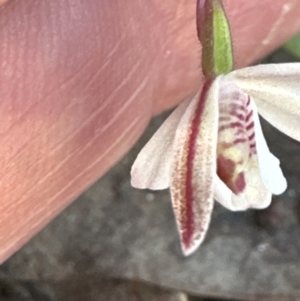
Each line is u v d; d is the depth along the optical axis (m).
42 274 0.07
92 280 0.07
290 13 0.05
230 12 0.05
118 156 0.05
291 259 0.07
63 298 0.08
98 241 0.07
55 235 0.07
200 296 0.08
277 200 0.07
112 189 0.07
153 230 0.07
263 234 0.07
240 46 0.05
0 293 0.08
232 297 0.07
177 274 0.07
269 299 0.07
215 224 0.07
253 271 0.07
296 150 0.07
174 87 0.05
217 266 0.07
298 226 0.07
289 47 0.06
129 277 0.07
